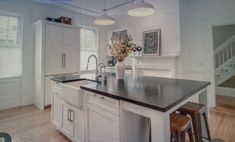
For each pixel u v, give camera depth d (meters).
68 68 4.24
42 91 3.72
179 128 1.37
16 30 3.86
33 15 4.04
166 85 1.88
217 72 5.00
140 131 1.62
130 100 1.27
